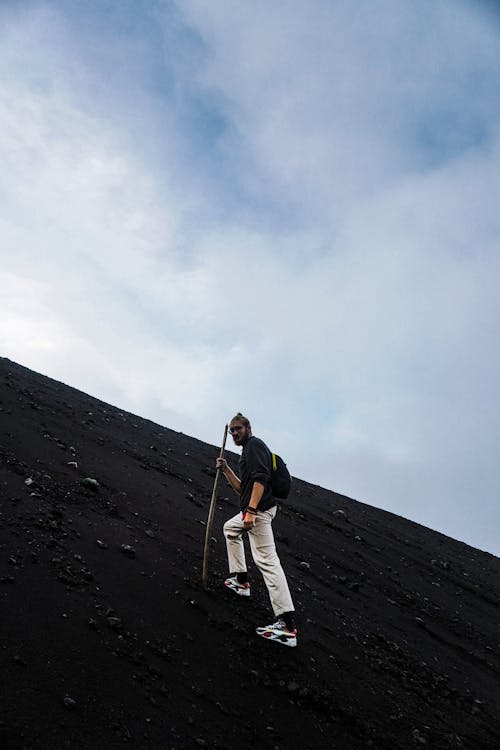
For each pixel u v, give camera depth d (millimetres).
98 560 4078
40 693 2449
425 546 15344
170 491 7520
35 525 4133
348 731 3461
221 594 4555
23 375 12430
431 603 8883
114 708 2594
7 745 2062
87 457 7145
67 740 2246
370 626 6035
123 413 14562
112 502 5691
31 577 3379
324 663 4250
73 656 2824
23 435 6688
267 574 4273
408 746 3596
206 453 13445
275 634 4055
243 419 4762
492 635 8484
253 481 4312
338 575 7863
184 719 2779
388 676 4703
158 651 3268
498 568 17094
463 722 4445
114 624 3270
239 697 3242
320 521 11812
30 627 2887
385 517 18609
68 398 11898
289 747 3000
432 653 6191
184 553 5160
